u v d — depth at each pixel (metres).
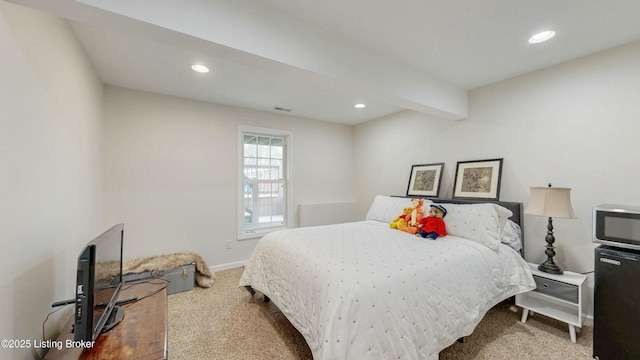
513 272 2.09
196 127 3.33
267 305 2.51
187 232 3.27
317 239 2.26
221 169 3.51
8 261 0.98
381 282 1.42
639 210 1.65
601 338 1.68
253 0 1.55
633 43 1.95
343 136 4.74
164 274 2.76
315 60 1.81
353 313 1.28
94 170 2.37
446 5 1.57
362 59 2.05
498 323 2.16
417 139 3.66
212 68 2.39
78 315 1.02
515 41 1.97
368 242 2.16
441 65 2.38
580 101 2.20
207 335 2.01
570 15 1.65
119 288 1.55
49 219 1.34
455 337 1.57
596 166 2.12
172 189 3.17
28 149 1.14
